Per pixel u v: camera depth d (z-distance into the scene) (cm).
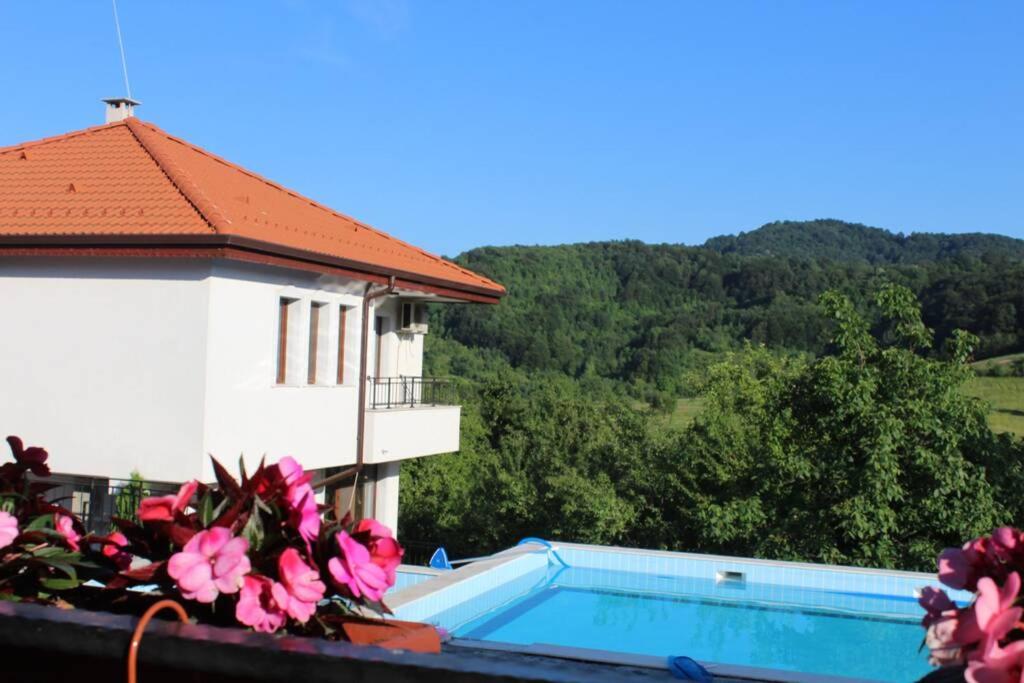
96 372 1628
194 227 1566
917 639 1620
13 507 313
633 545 2881
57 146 2044
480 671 172
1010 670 180
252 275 1656
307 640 188
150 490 1594
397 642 235
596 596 1875
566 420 3100
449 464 3231
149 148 1986
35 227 1631
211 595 218
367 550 236
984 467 2173
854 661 1494
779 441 2339
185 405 1577
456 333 6556
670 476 2820
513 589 1862
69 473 1642
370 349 2061
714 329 6694
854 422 2234
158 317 1598
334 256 1752
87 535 271
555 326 6669
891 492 2148
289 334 1791
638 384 5903
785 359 3534
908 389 2239
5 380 1677
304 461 1797
